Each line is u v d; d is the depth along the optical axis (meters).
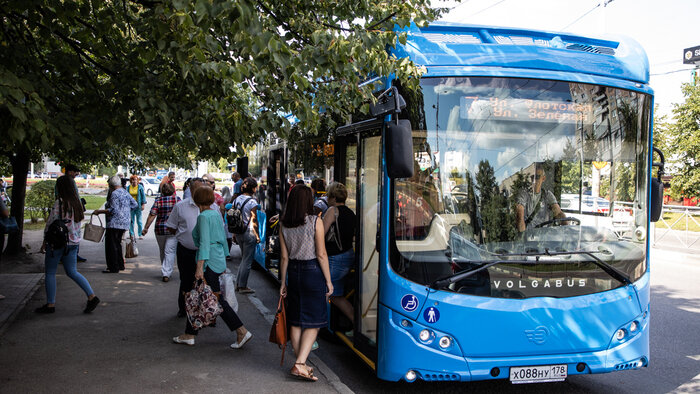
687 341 7.26
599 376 5.98
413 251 4.78
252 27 3.78
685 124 30.16
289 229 5.33
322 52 4.92
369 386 5.55
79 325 6.97
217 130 5.18
